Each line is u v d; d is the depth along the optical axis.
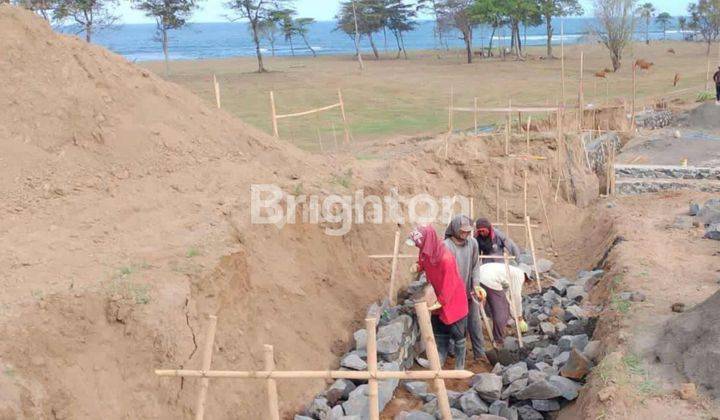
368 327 5.16
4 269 6.49
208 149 10.16
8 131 8.67
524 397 7.03
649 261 9.45
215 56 100.44
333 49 120.12
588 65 56.75
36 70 9.30
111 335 6.07
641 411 5.79
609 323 7.69
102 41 173.38
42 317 5.78
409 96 38.34
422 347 8.77
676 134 21.16
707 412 5.68
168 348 6.18
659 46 76.75
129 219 8.08
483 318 8.87
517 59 64.25
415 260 10.50
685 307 7.55
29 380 5.39
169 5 53.25
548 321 9.05
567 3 66.69
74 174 8.70
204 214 8.33
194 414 6.15
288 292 8.10
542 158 14.15
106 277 6.46
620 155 19.14
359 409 6.94
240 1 61.59
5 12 9.53
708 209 12.09
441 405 5.30
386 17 76.50
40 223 7.71
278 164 10.78
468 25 63.44
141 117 9.90
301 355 7.63
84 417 5.54
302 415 6.99
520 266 10.70
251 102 36.16
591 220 13.47
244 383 6.77
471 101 35.31
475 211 13.49
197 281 6.75
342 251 9.51
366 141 22.77
